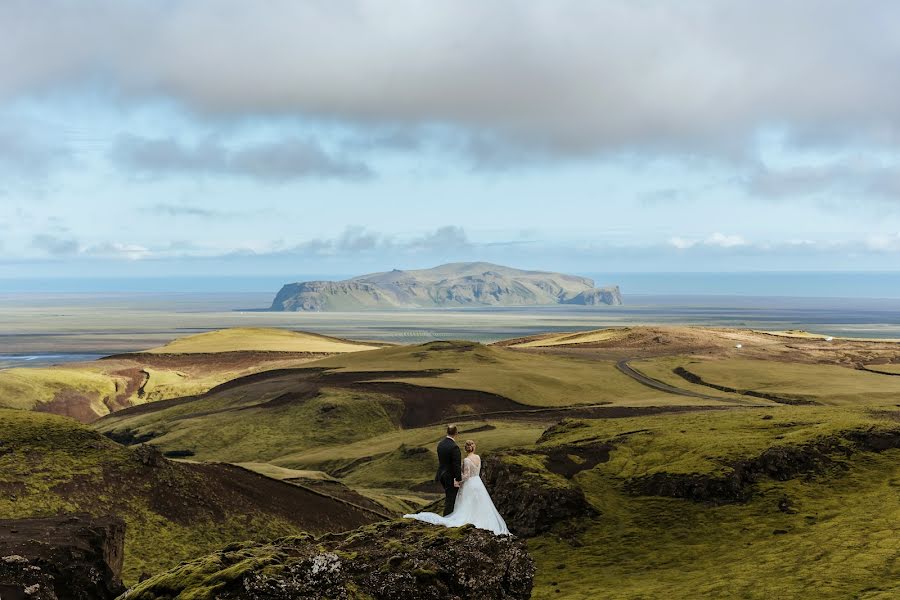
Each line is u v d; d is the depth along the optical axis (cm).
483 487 2628
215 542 7656
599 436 9938
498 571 2334
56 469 7862
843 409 11462
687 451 8388
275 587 1906
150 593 1933
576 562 6225
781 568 5159
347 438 19662
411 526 2523
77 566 3189
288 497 9631
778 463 7538
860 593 4328
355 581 2128
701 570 5544
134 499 7869
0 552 3064
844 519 6094
